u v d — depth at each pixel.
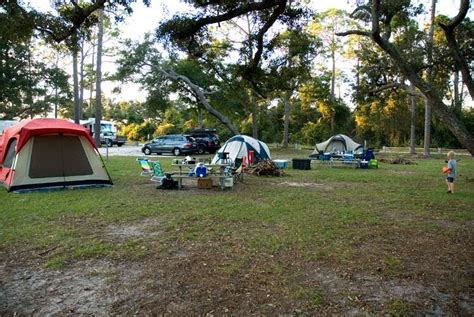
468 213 8.10
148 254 5.32
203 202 9.12
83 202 8.89
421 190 11.46
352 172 16.83
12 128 11.62
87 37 11.52
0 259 5.09
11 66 32.91
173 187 11.31
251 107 30.89
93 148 11.48
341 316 3.60
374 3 7.04
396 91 20.39
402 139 40.31
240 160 13.72
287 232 6.45
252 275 4.55
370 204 9.09
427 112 27.53
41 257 5.17
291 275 4.56
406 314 3.65
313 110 47.47
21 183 10.26
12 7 9.56
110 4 9.66
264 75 11.68
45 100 37.12
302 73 13.95
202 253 5.36
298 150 33.75
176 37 8.98
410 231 6.59
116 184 12.00
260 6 8.00
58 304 3.83
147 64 27.98
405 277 4.53
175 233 6.39
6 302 3.88
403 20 12.66
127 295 4.02
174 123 53.56
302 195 10.31
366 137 41.88
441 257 5.23
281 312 3.66
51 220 7.21
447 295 4.06
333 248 5.60
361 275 4.59
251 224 7.02
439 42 17.98
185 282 4.35
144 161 12.34
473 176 15.26
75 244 5.73
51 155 10.76
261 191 10.97
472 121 37.31
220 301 3.88
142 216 7.62
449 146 38.34
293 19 9.64
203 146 28.31
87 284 4.31
